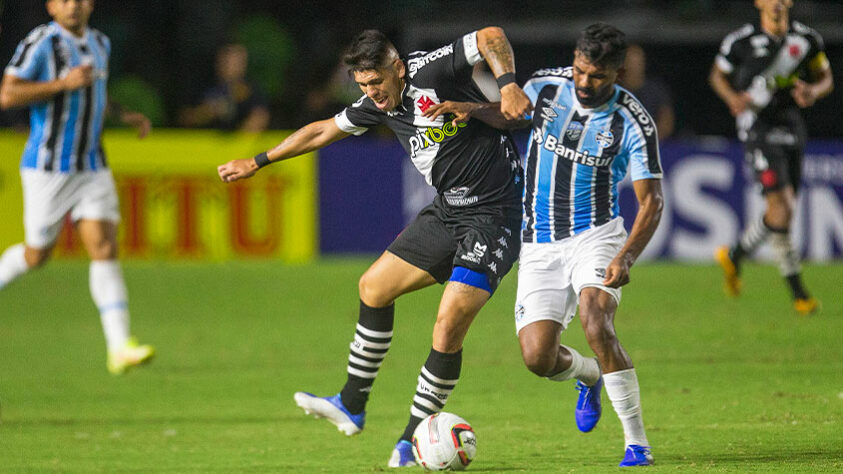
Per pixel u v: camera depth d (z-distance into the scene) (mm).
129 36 70312
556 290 18672
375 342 19375
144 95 60812
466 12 64062
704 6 64938
